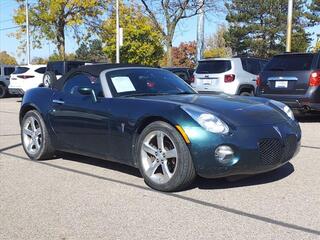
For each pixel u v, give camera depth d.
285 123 5.58
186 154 5.13
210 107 5.40
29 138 7.47
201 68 14.44
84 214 4.67
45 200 5.16
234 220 4.42
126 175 6.21
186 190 5.43
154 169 5.45
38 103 7.16
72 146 6.70
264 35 60.66
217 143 5.00
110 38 37.72
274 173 6.18
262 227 4.23
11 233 4.21
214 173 5.08
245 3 60.84
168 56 25.83
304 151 7.77
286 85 11.57
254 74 14.37
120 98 5.99
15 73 22.22
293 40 57.78
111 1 36.47
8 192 5.50
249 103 5.79
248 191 5.36
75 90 6.69
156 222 4.41
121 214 4.65
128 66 6.72
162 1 25.20
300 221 4.37
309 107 11.27
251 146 5.09
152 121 5.50
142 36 39.44
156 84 6.48
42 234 4.18
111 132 5.93
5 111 16.25
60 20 35.03
